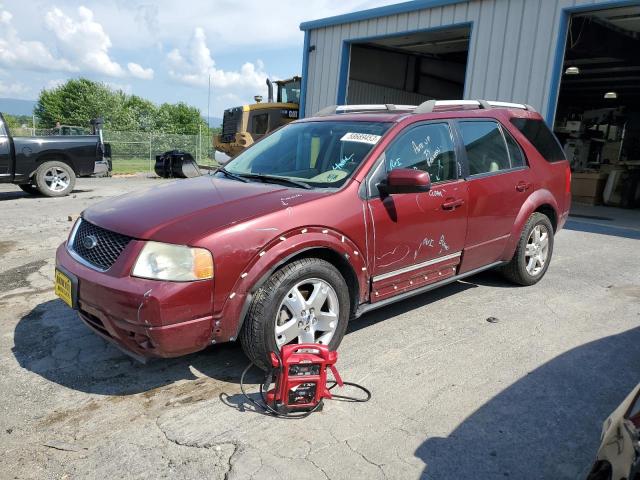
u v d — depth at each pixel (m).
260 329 3.10
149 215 3.20
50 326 4.16
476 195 4.35
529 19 10.03
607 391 3.24
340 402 3.09
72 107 57.88
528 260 5.20
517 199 4.82
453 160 4.26
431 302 4.79
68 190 11.76
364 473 2.47
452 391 3.22
